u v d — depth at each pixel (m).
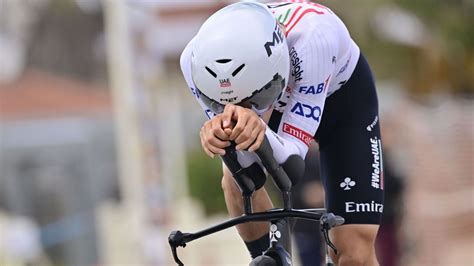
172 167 36.09
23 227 33.16
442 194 33.16
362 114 15.39
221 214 50.38
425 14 62.16
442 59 44.88
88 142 37.12
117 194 45.53
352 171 15.13
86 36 69.38
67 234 35.06
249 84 12.56
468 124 34.44
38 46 65.62
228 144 12.24
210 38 12.61
